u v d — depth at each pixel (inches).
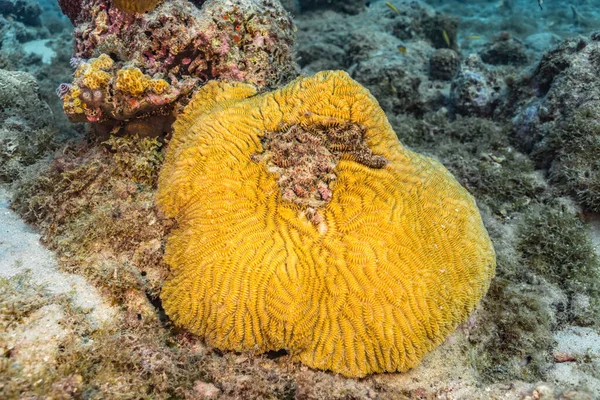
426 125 42.5
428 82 53.7
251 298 19.3
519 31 95.0
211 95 24.6
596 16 99.1
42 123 33.7
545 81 39.1
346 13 84.6
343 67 65.3
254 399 18.7
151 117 25.2
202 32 25.4
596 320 24.7
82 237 22.2
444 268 20.7
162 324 20.7
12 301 18.6
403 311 19.6
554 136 33.5
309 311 19.4
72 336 18.3
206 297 19.6
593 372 21.9
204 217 20.6
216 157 21.4
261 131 22.0
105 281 20.8
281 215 20.5
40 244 23.1
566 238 27.7
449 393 19.9
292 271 19.5
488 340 23.2
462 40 89.4
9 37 70.2
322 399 18.9
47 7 129.6
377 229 20.3
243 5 26.7
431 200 21.7
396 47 61.4
